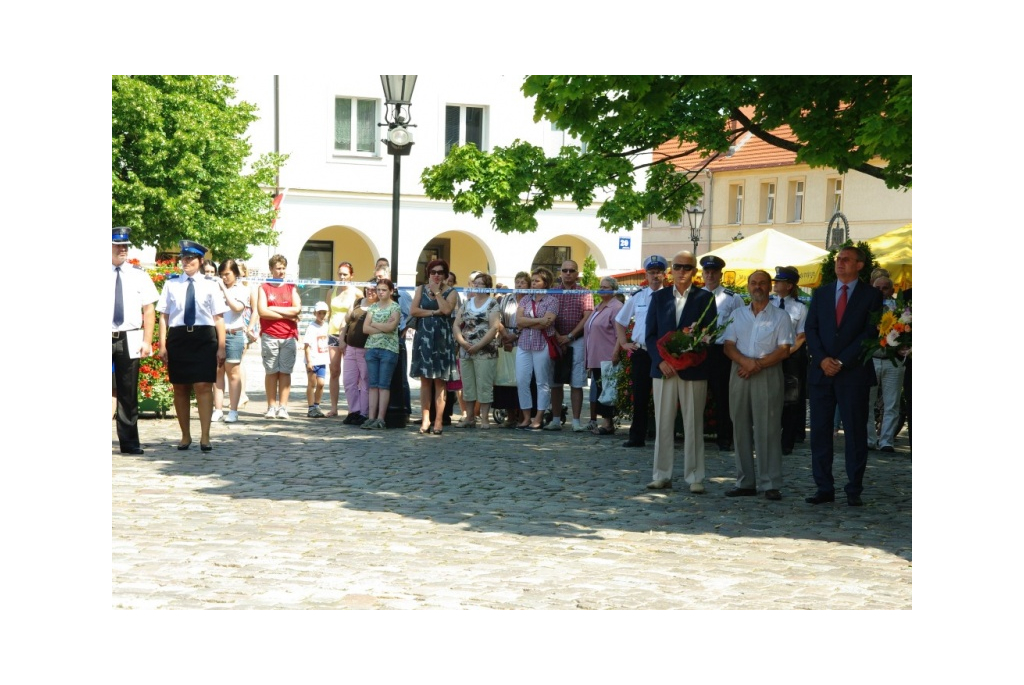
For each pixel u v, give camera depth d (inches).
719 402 549.3
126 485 404.5
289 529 335.3
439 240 1704.0
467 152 833.5
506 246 1594.5
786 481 462.3
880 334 394.6
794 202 1801.2
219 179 1282.0
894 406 558.6
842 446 587.8
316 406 653.9
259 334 651.5
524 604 260.2
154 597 258.1
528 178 828.0
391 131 627.2
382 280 597.6
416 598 262.7
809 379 413.7
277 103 1470.2
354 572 284.5
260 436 557.3
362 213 1518.2
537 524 354.6
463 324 614.5
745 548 327.9
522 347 613.0
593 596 268.5
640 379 543.8
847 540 343.0
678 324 428.8
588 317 604.7
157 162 1227.9
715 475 471.2
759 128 535.2
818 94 482.3
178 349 494.3
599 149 728.3
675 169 810.2
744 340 418.3
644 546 326.6
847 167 499.5
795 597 273.4
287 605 254.7
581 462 493.0
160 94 1229.7
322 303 655.8
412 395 838.5
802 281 803.4
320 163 1489.9
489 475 449.7
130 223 1231.5
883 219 1610.5
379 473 447.5
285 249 1482.5
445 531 339.3
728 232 1919.3
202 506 368.8
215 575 278.1
